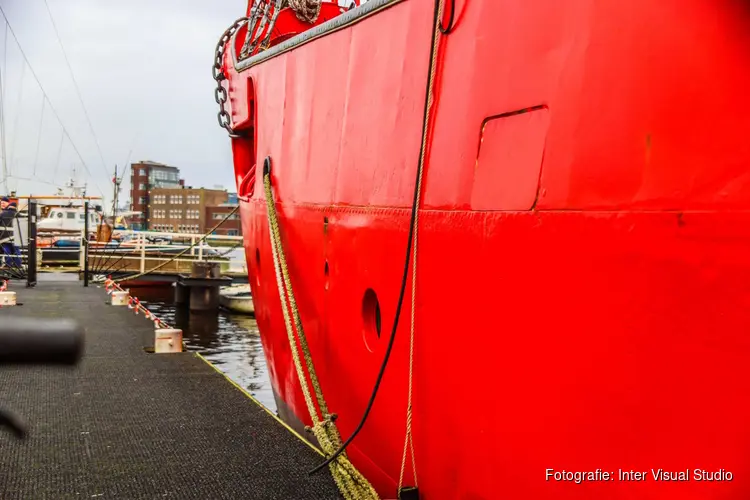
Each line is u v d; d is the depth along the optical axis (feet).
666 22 9.01
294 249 20.88
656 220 8.97
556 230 10.43
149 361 27.63
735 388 8.18
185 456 16.58
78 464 15.93
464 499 12.81
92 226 179.42
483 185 12.10
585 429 10.03
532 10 11.24
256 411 20.47
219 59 30.99
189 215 335.67
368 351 16.40
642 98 9.25
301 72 20.89
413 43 14.87
